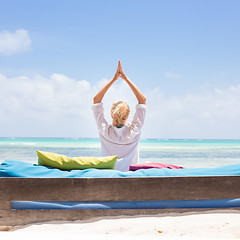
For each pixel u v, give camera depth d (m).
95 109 4.12
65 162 3.21
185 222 2.83
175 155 23.52
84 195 2.94
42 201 2.94
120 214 2.96
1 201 2.93
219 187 3.00
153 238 2.20
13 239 2.12
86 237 2.20
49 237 2.19
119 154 4.03
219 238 2.42
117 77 4.20
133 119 4.20
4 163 3.17
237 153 25.84
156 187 2.96
